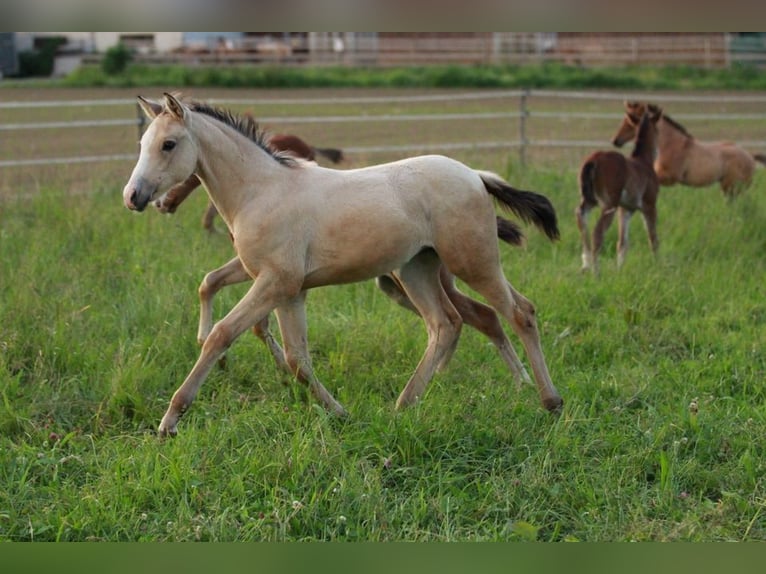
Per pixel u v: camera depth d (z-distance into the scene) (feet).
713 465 21.76
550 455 21.66
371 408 23.91
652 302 33.86
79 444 22.59
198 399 25.48
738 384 26.84
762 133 83.30
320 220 23.84
